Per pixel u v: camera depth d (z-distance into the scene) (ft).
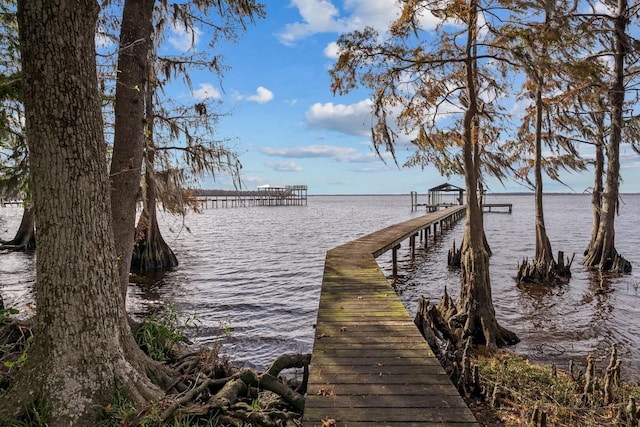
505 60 25.58
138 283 45.73
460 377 17.52
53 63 10.46
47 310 11.07
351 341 15.64
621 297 37.86
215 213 231.91
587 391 17.03
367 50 26.94
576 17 31.14
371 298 22.11
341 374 12.71
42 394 10.65
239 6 21.86
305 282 46.29
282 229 121.19
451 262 57.21
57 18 10.37
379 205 385.09
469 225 27.32
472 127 29.37
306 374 16.29
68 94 10.69
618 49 46.37
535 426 14.06
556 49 24.57
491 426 14.79
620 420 15.05
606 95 48.44
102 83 19.54
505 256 62.08
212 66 26.58
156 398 11.89
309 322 31.40
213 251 72.59
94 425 10.66
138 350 13.07
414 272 53.31
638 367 21.93
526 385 18.16
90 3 11.00
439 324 23.94
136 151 17.90
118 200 17.47
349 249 40.14
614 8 45.80
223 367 15.21
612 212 50.55
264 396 14.80
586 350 24.79
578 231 104.99
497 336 25.67
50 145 10.68
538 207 46.37
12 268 50.96
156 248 53.67
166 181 27.63
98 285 11.53
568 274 46.09
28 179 17.60
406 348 14.89
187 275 50.19
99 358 11.36
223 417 12.35
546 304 35.70
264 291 41.93
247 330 29.30
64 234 10.97
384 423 9.94
